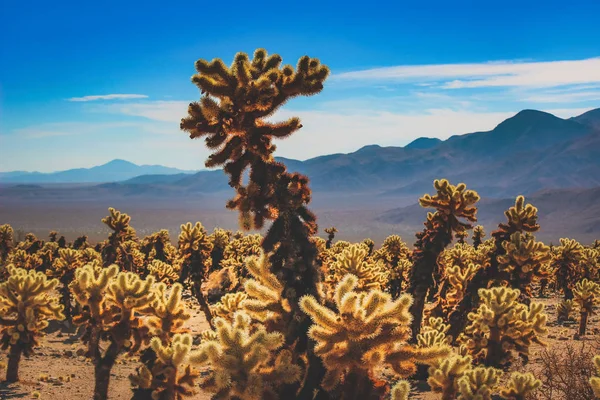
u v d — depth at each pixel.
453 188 25.20
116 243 44.91
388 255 65.19
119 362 34.00
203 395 22.91
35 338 28.78
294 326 11.27
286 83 11.68
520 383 17.39
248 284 11.75
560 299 63.19
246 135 11.85
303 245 12.01
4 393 25.72
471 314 24.47
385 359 9.01
